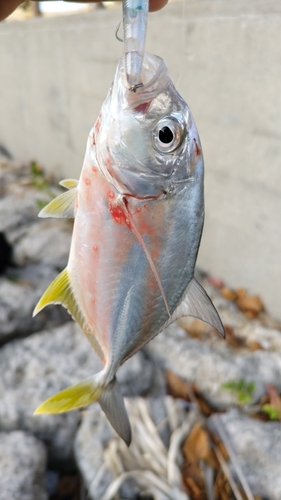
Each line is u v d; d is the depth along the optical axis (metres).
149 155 0.23
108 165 0.24
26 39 1.07
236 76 0.56
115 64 0.77
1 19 0.38
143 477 0.44
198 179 0.25
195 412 0.50
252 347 0.57
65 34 0.91
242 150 0.59
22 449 0.45
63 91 0.97
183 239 0.25
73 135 0.98
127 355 0.28
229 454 0.46
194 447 0.47
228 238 0.66
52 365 0.52
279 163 0.55
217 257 0.69
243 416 0.49
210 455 0.46
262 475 0.44
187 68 0.63
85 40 0.84
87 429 0.48
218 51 0.58
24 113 1.19
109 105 0.23
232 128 0.59
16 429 0.48
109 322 0.27
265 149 0.56
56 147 1.07
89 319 0.28
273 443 0.46
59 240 0.77
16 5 0.38
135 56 0.21
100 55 0.81
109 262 0.26
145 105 0.23
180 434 0.47
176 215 0.25
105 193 0.25
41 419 0.48
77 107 0.94
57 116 1.03
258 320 0.62
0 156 1.34
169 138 0.23
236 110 0.58
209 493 0.43
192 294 0.27
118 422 0.29
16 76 1.17
